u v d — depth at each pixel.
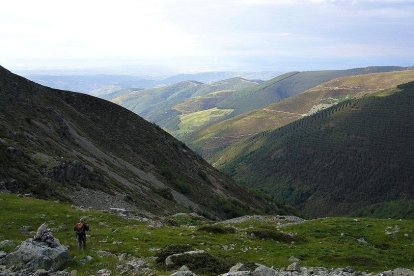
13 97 111.75
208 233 47.16
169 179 138.00
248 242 45.00
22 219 42.12
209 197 144.50
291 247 45.41
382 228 60.28
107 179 89.38
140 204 82.75
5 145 67.88
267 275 23.22
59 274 23.48
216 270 27.47
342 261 41.47
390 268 40.91
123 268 26.91
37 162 69.88
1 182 56.59
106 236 38.94
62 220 44.31
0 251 27.17
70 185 69.94
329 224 62.72
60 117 121.06
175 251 31.55
